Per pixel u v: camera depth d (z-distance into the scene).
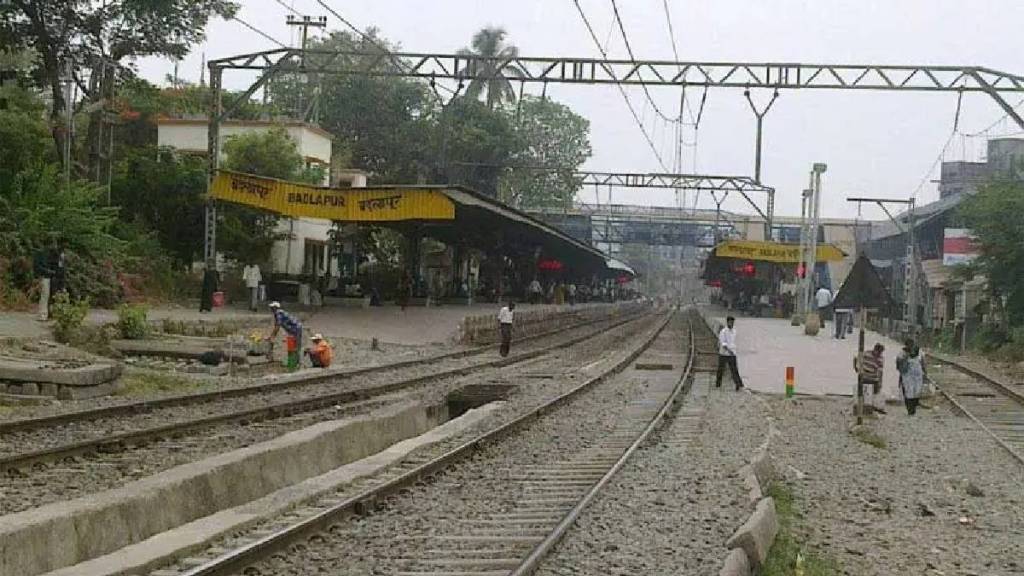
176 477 10.80
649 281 195.00
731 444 17.78
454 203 39.69
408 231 51.78
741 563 8.48
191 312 37.75
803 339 46.09
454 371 29.03
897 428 22.91
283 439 14.05
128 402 17.73
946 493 15.01
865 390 25.72
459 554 9.31
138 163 48.09
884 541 11.59
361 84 76.06
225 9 46.09
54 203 35.34
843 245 90.31
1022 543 11.89
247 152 48.47
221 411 18.41
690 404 24.42
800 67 35.28
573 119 94.19
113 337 27.50
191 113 63.81
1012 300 47.59
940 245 64.75
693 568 9.13
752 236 102.00
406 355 33.66
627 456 15.45
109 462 13.24
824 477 15.78
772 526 10.38
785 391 28.59
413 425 19.77
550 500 12.08
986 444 20.56
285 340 31.97
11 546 8.03
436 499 12.05
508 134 74.56
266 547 8.84
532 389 25.70
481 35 76.06
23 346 22.56
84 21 43.56
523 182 87.81
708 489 13.14
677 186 66.94
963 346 52.16
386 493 11.85
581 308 64.75
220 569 8.09
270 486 12.77
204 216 47.19
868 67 35.06
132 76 46.22
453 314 47.00
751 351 40.34
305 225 55.72
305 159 54.25
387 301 52.41
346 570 8.73
